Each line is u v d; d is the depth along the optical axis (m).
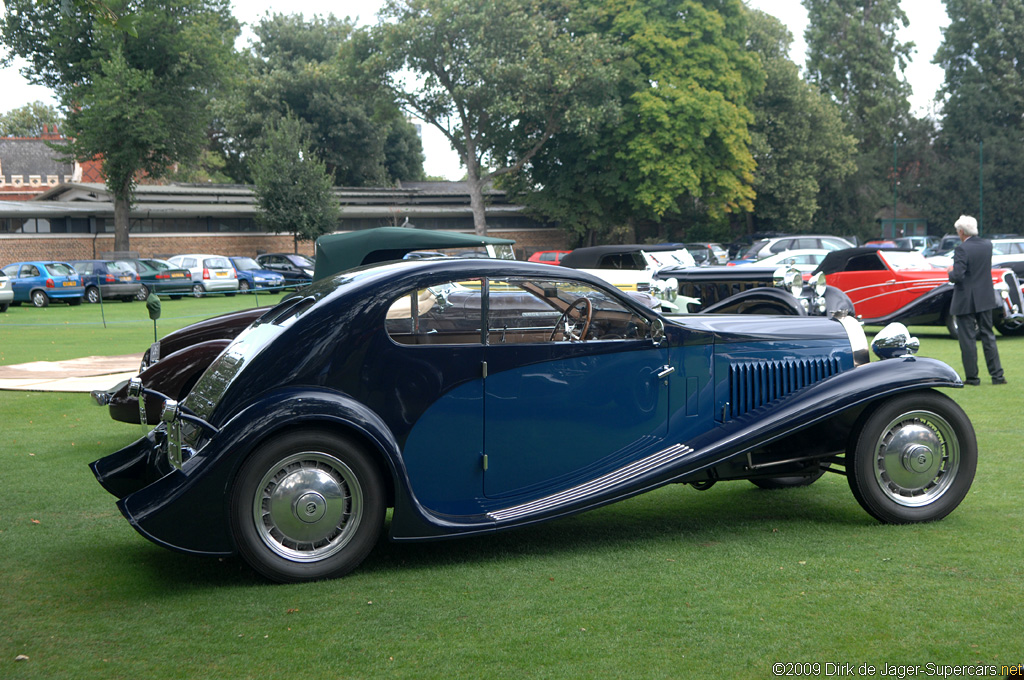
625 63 41.19
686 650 3.12
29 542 4.65
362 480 4.05
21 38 37.81
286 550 3.98
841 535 4.59
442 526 4.14
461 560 4.33
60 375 10.95
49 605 3.71
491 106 38.81
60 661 3.11
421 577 4.05
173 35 38.56
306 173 43.59
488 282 4.34
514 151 45.19
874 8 63.69
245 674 2.99
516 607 3.59
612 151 42.84
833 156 52.75
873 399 4.59
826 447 5.09
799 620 3.38
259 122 56.66
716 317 5.20
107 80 36.59
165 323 21.44
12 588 3.94
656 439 4.62
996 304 9.36
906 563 4.04
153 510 3.79
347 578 4.05
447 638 3.27
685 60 40.91
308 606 3.65
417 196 54.09
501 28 39.81
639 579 3.94
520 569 4.14
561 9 43.09
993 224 58.22
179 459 4.04
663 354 4.62
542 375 4.40
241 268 37.81
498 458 4.36
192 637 3.33
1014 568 3.91
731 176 42.78
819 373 4.88
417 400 4.20
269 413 3.88
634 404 4.57
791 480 5.89
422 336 4.25
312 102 57.34
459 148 44.00
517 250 54.09
